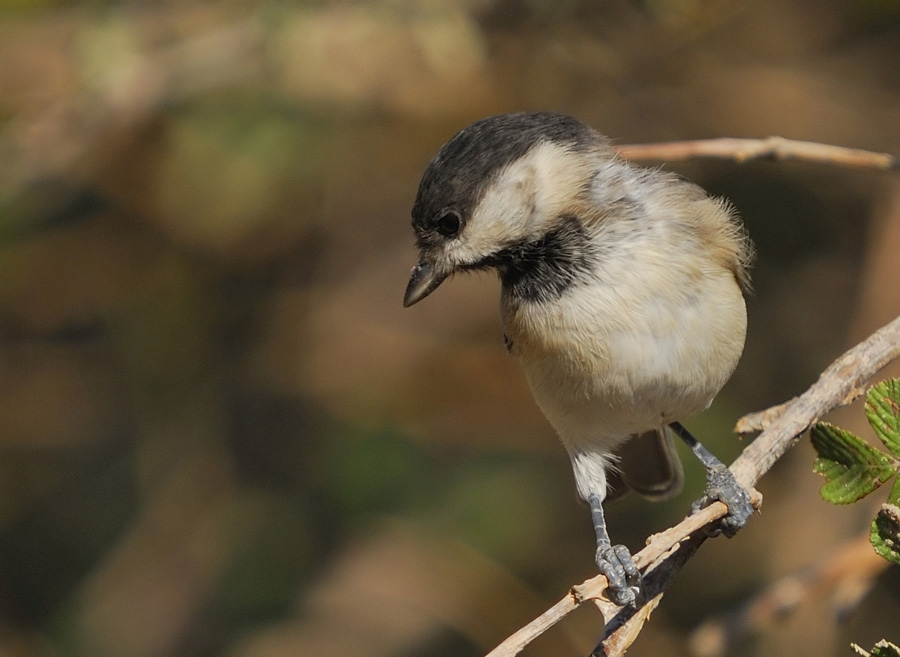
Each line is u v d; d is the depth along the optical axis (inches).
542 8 462.9
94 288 500.1
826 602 395.2
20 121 446.6
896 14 463.5
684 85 480.1
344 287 496.1
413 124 480.1
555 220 267.1
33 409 504.7
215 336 499.2
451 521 466.0
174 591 476.1
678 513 438.0
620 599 262.5
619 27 474.6
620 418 277.0
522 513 464.4
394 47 445.1
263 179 476.1
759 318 459.5
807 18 474.3
